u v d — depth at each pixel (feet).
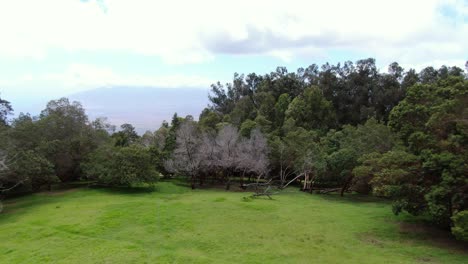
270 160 172.96
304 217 98.68
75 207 109.40
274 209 110.22
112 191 146.10
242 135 190.19
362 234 80.94
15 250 70.03
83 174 153.99
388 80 251.60
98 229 83.61
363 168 96.17
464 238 60.59
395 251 68.59
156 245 72.69
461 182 66.18
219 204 115.85
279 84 288.10
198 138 171.01
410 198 79.36
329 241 75.36
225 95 339.57
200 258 64.49
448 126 74.43
